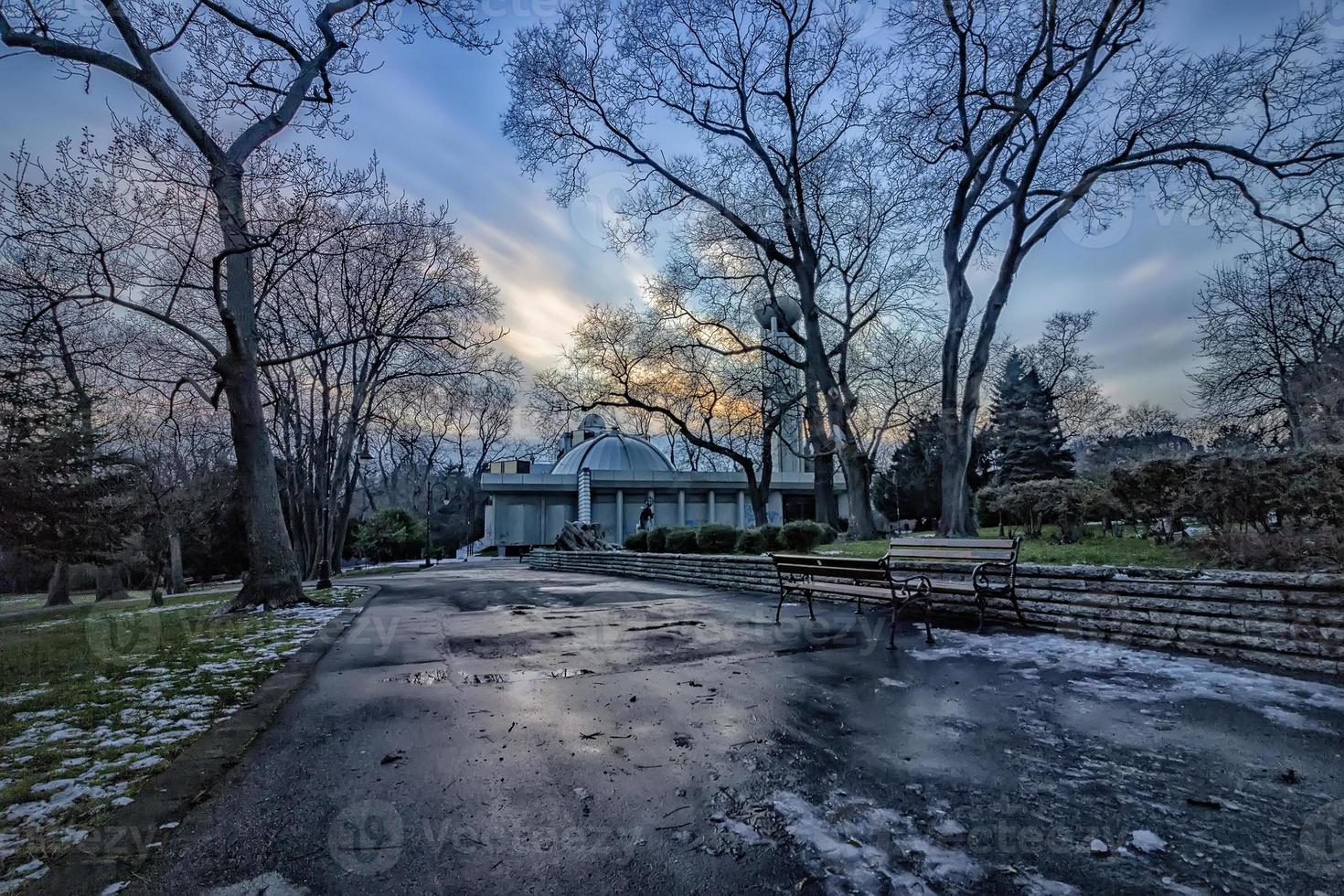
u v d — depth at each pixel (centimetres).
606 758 337
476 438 5228
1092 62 1085
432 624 852
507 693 473
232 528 3506
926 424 3403
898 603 607
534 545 4391
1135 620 562
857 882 215
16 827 266
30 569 2492
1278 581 475
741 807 275
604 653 616
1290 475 643
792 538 1365
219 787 306
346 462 2364
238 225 1070
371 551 4806
